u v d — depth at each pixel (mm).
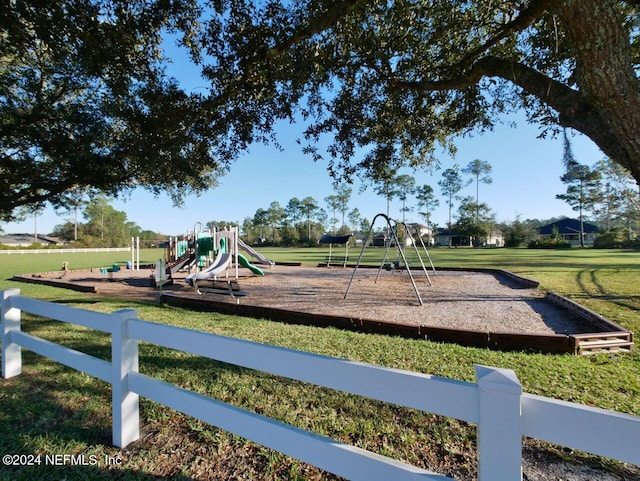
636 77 1561
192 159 4203
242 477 1647
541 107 3658
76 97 4070
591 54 1572
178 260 11961
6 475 1633
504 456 943
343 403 2387
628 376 2809
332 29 3316
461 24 3141
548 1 2164
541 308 5934
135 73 3332
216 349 1582
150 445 1900
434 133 4551
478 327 4664
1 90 3617
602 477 1617
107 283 10172
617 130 1643
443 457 1806
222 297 7352
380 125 4445
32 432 2010
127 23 2934
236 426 1510
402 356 3322
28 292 8109
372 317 5309
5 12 2664
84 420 2152
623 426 826
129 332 1909
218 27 3125
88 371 2098
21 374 2887
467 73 2893
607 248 32875
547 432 905
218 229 12422
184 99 3547
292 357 1361
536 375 2836
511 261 16828
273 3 2980
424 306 6211
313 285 9359
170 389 1730
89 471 1670
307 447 1312
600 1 1491
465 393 1011
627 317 4914
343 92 4105
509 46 3188
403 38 3320
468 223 46562
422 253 27062
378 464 1144
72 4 2670
